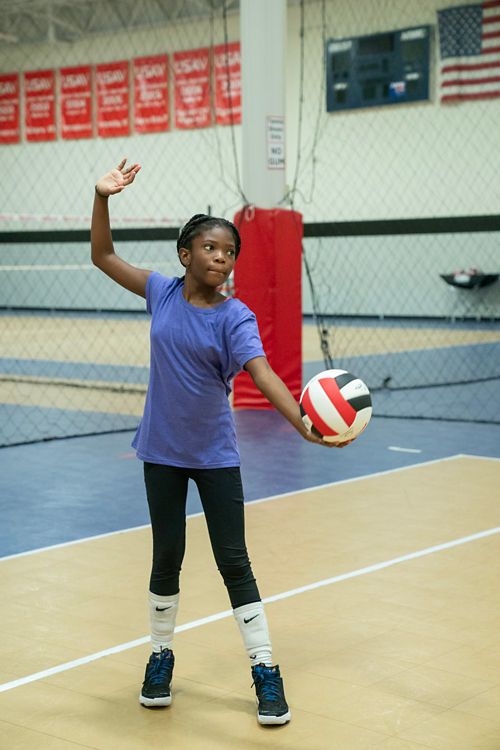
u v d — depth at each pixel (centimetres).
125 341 2092
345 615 521
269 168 1201
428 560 620
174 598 416
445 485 834
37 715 404
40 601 548
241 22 1195
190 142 2675
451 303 2456
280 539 671
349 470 897
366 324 2417
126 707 412
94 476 880
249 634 405
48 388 1445
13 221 2989
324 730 388
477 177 2341
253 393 1250
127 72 2745
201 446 399
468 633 494
